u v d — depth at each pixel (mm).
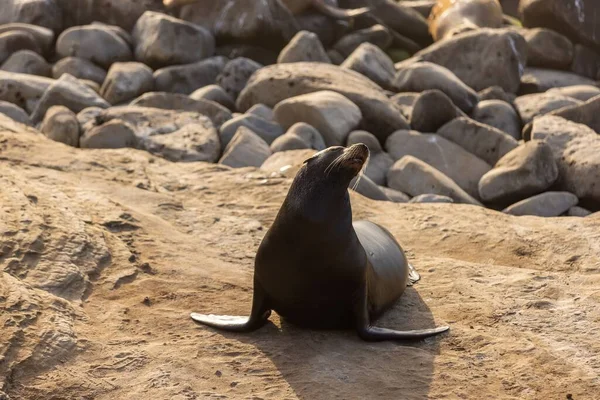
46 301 25359
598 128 63500
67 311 25359
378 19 98875
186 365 22984
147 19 83750
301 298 24328
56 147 41938
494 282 29922
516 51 82375
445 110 62688
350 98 63906
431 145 59969
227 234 33344
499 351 24422
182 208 35656
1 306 24469
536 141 54875
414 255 33062
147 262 29406
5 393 21547
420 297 28625
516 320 26672
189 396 21469
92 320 25484
